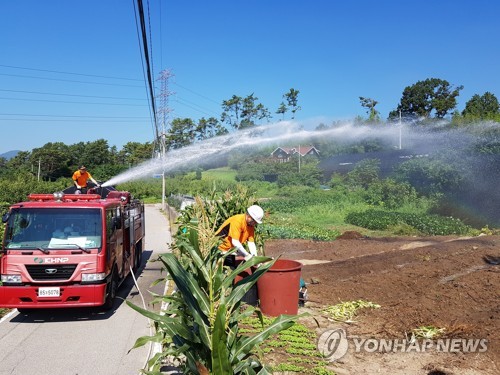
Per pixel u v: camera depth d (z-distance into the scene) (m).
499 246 14.54
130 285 12.41
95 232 9.41
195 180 57.09
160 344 7.11
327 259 15.50
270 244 19.17
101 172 69.50
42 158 78.81
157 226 29.52
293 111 79.69
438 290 9.55
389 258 13.59
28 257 8.88
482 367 6.02
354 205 35.47
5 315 9.59
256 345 4.95
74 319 9.25
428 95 65.81
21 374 6.55
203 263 5.04
